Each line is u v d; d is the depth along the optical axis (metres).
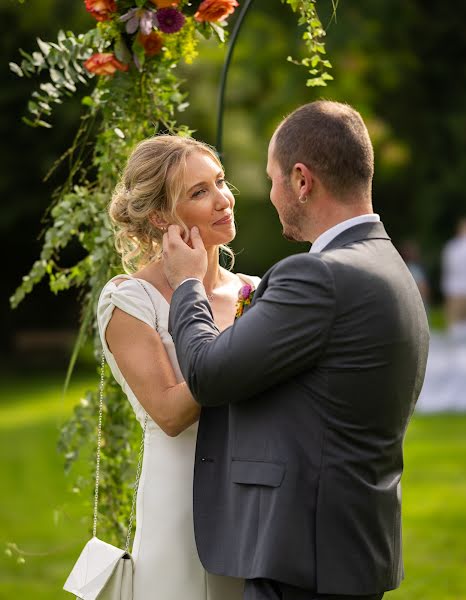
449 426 14.06
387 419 3.51
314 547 3.41
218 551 3.62
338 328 3.39
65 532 8.66
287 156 3.59
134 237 4.21
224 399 3.45
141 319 3.97
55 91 4.89
